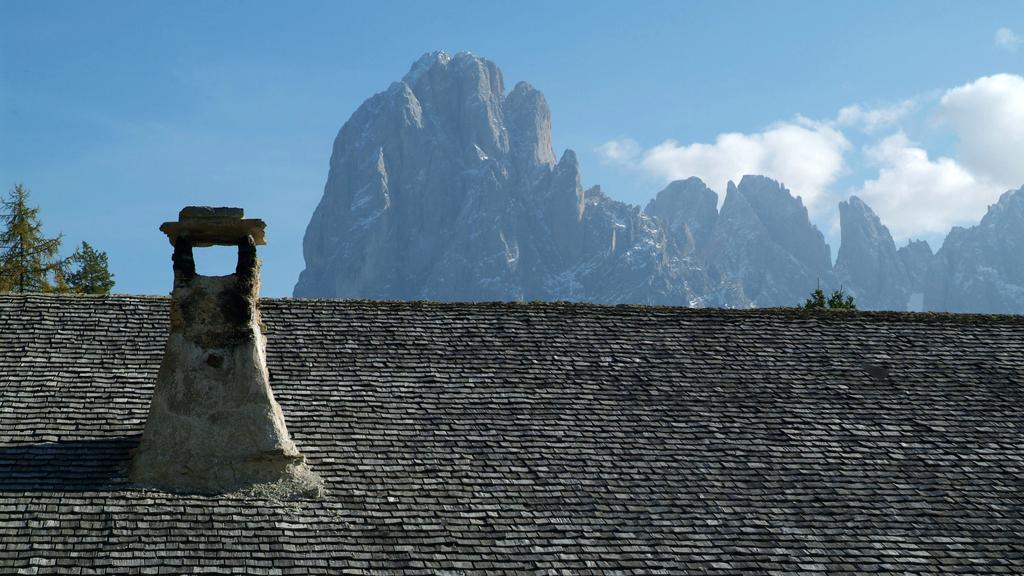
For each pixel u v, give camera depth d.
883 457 17.09
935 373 19.58
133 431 16.09
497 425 17.12
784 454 16.95
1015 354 20.41
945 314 21.42
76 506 14.30
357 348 18.80
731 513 15.51
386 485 15.46
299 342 18.78
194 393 15.42
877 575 14.51
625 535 14.86
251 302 16.03
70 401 16.64
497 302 20.42
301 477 15.30
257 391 15.57
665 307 20.77
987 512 15.95
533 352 19.14
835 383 19.02
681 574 14.23
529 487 15.70
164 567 13.44
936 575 14.59
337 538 14.29
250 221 16.22
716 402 18.20
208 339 15.71
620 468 16.30
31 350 17.80
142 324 18.88
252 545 13.98
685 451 16.86
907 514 15.78
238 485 14.98
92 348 18.06
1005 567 14.83
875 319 21.11
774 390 18.66
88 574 13.20
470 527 14.75
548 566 14.16
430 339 19.22
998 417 18.42
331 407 17.19
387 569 13.86
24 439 15.59
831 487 16.25
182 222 16.11
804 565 14.59
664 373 18.89
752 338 20.14
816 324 20.80
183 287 15.91
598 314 20.38
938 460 17.11
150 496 14.60
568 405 17.78
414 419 17.09
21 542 13.55
